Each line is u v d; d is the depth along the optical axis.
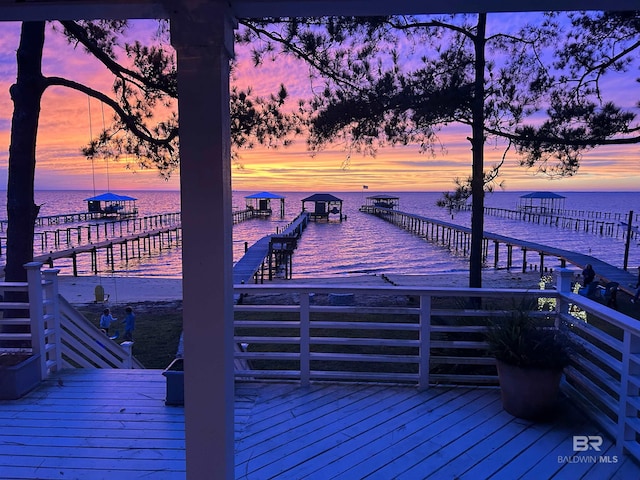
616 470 2.45
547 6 1.68
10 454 2.70
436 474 2.44
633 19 5.89
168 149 7.74
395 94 6.30
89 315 12.30
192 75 1.57
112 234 45.12
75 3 1.64
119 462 2.61
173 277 23.28
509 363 3.02
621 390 2.62
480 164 7.24
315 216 60.12
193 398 1.70
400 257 30.69
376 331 8.88
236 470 2.49
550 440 2.76
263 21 6.05
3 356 3.74
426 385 3.55
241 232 49.00
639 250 34.69
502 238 29.88
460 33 6.38
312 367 6.68
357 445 2.73
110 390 3.64
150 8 1.68
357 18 6.07
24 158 6.75
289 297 13.65
